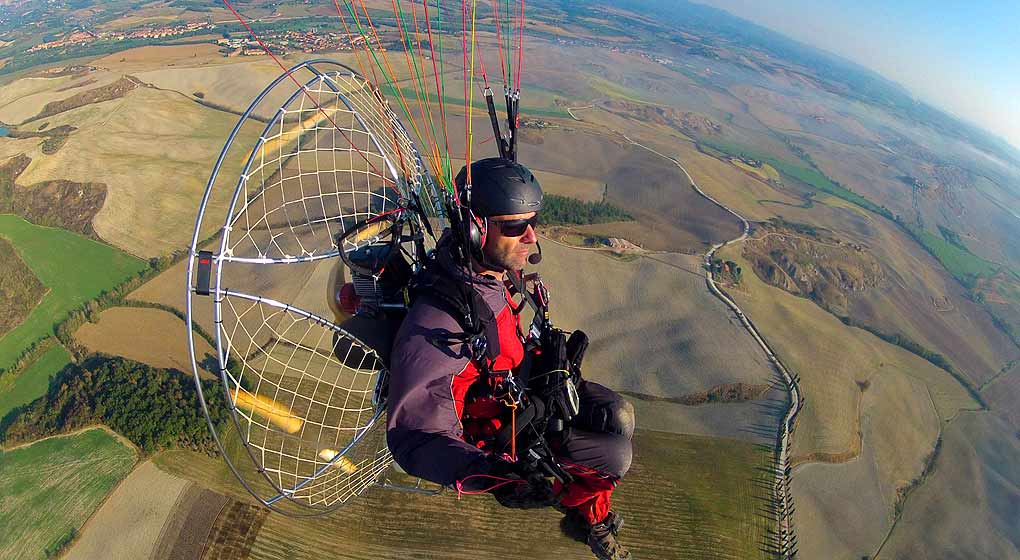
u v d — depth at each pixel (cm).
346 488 324
